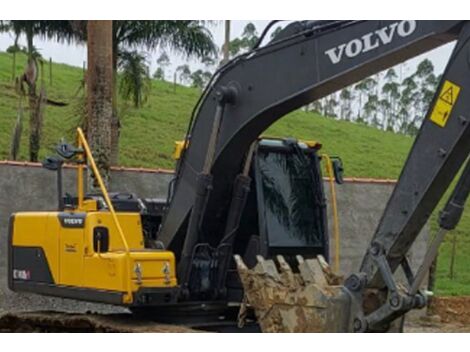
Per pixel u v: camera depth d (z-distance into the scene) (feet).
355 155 116.98
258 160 27.71
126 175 43.24
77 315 29.48
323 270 21.89
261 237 27.12
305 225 28.32
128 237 27.37
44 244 28.09
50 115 93.20
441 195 20.12
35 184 41.01
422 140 19.99
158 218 30.09
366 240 47.65
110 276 25.36
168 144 95.76
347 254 46.98
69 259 27.02
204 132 26.86
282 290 21.83
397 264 20.77
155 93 126.82
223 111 25.66
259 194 27.32
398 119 186.60
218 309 27.76
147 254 25.48
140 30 57.47
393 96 189.88
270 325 22.00
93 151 42.65
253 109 24.93
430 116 19.90
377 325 20.17
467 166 19.04
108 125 43.29
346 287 20.65
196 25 58.75
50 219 27.96
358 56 21.89
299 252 27.96
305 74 23.34
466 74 19.31
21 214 29.48
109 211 26.78
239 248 28.53
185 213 27.35
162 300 25.58
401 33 20.89
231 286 27.58
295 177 28.55
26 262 28.86
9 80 106.32
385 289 20.56
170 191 29.19
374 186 48.21
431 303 46.85
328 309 20.53
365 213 47.78
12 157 66.80
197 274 26.89
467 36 19.42
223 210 27.40
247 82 25.17
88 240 26.32
